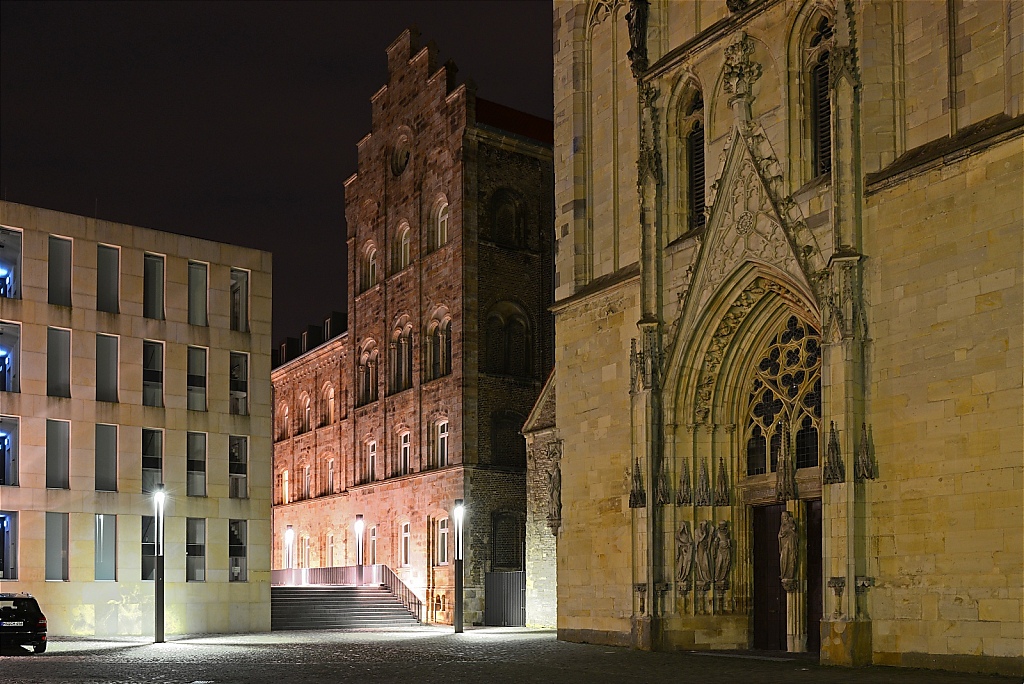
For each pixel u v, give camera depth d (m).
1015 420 24.88
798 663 28.83
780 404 34.06
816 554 32.81
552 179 63.72
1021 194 25.23
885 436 27.83
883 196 28.59
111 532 51.16
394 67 67.94
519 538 59.91
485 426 59.41
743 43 33.88
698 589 34.78
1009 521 24.75
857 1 29.72
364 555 68.62
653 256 36.34
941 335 26.75
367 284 70.81
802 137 31.97
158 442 53.19
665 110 37.00
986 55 27.09
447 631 51.16
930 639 26.20
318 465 77.12
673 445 35.28
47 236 51.41
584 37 42.16
